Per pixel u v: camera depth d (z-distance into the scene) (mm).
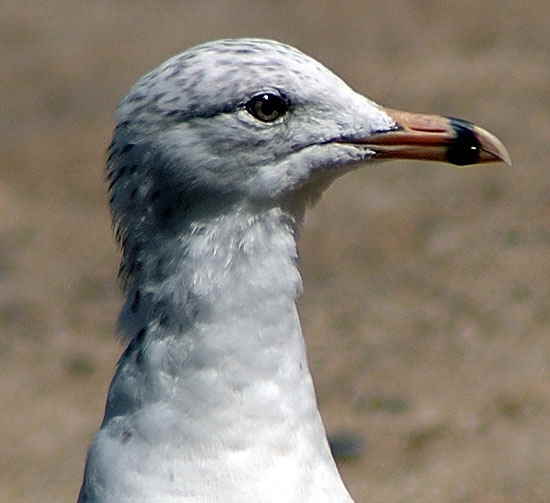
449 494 12805
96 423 14766
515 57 23547
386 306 16625
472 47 24266
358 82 22766
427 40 24750
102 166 21062
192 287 6895
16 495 13297
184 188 6941
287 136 7094
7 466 13883
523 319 15953
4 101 23656
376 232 18422
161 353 6895
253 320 6906
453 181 19656
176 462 6805
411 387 14844
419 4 26531
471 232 18125
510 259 17328
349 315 16500
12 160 21438
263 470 6801
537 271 16969
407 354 15531
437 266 17391
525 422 13945
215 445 6805
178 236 6941
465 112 21156
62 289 17828
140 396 6906
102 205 20156
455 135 7406
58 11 27891
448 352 15461
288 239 7090
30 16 27688
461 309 16344
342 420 14312
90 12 27750
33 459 14039
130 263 7078
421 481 13094
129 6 28000
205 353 6859
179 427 6828
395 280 17203
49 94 23844
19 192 20562
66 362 16125
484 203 18875
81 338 16688
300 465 6863
